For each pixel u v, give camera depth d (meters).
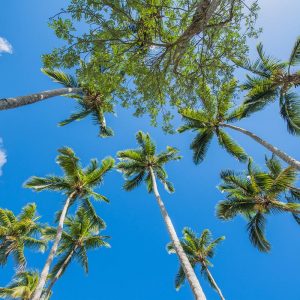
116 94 12.48
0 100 10.09
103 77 11.58
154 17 10.84
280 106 19.50
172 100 13.01
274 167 20.73
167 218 18.88
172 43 11.34
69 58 10.77
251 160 21.30
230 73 12.31
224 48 11.86
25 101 11.22
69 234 25.05
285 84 19.06
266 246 20.88
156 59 12.13
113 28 10.72
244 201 21.16
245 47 11.89
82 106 23.55
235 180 21.30
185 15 10.75
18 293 20.59
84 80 11.98
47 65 10.87
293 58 18.83
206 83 12.80
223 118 22.45
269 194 20.59
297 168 16.06
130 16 10.80
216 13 10.77
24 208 26.45
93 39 10.69
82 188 23.30
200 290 12.97
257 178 20.73
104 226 24.36
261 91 19.31
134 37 11.59
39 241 26.38
